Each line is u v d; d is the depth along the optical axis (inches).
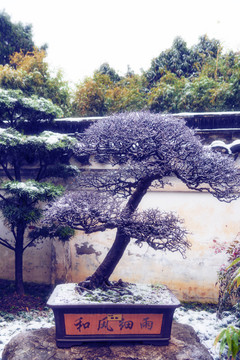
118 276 208.4
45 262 220.1
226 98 343.3
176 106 361.4
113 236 212.2
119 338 115.2
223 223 203.5
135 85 448.8
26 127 209.8
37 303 189.8
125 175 121.5
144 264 207.3
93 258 212.4
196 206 205.9
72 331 114.3
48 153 188.7
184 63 503.5
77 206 113.7
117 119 115.2
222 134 202.1
